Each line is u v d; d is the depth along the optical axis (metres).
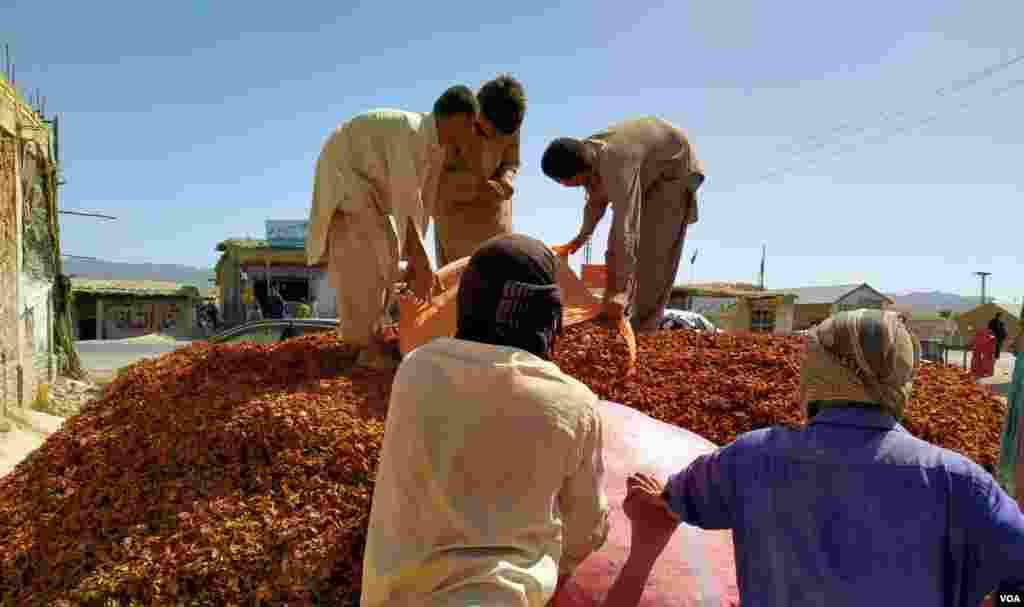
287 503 2.85
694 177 5.18
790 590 1.58
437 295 4.01
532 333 1.69
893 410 1.64
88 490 3.18
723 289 40.16
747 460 1.71
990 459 3.67
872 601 1.49
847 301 36.38
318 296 31.97
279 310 28.75
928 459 1.55
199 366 4.20
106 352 23.52
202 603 2.52
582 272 5.58
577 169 4.33
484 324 1.68
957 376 5.00
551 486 1.61
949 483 1.51
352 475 2.97
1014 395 2.53
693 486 1.84
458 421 1.58
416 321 3.79
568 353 4.05
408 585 1.55
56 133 13.84
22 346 10.96
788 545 1.59
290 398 3.43
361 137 3.91
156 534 2.79
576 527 1.74
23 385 10.99
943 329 34.25
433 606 1.47
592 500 1.72
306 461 3.03
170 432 3.36
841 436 1.61
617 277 4.40
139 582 2.58
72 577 2.72
